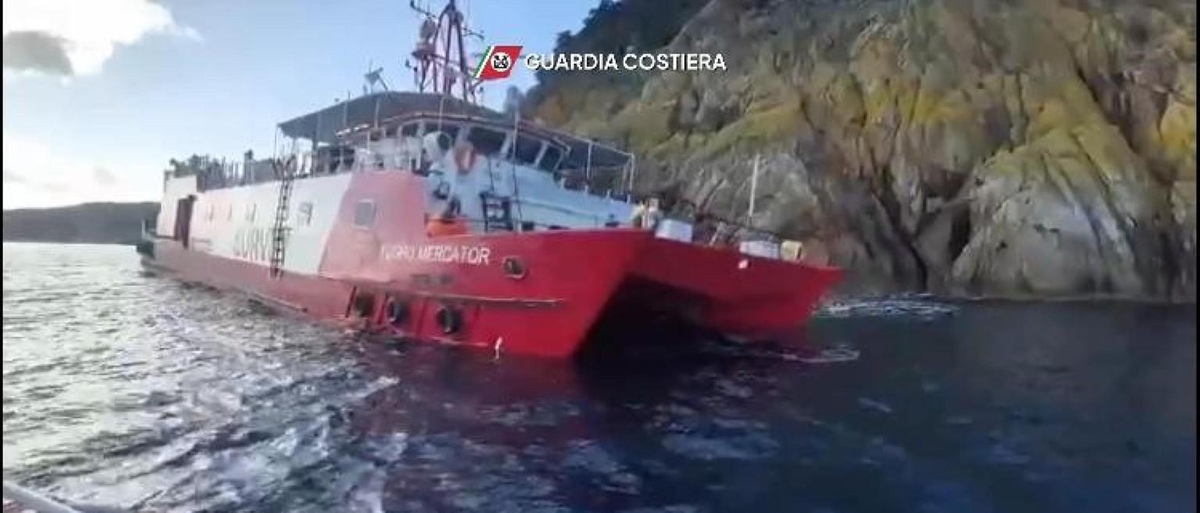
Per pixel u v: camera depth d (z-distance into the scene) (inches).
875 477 343.9
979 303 1266.0
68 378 519.8
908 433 410.9
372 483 328.2
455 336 626.5
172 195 1344.7
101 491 315.3
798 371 582.2
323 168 850.1
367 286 701.9
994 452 378.6
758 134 1790.1
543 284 565.3
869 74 1898.4
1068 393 512.7
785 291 695.1
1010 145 1720.0
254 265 946.7
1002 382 550.9
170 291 1059.3
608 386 508.1
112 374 534.0
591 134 2128.4
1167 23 1796.3
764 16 2288.4
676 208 1638.8
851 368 598.9
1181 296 1457.9
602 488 325.4
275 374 534.3
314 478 333.1
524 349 586.2
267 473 338.6
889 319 989.8
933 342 760.3
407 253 657.0
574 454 368.2
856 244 1652.3
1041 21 1876.2
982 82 1813.5
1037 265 1501.0
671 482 334.0
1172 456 370.3
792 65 2063.2
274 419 422.6
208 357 595.5
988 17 1889.8
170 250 1316.4
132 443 377.7
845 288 1544.0
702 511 304.0
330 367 556.7
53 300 959.6
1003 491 327.3
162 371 545.0
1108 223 1505.9
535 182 728.3
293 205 852.0
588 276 545.0
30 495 201.2
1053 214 1517.0
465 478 334.3
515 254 575.5
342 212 749.3
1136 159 1603.1
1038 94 1758.1
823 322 948.6
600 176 992.9
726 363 602.2
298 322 768.9
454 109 788.0
